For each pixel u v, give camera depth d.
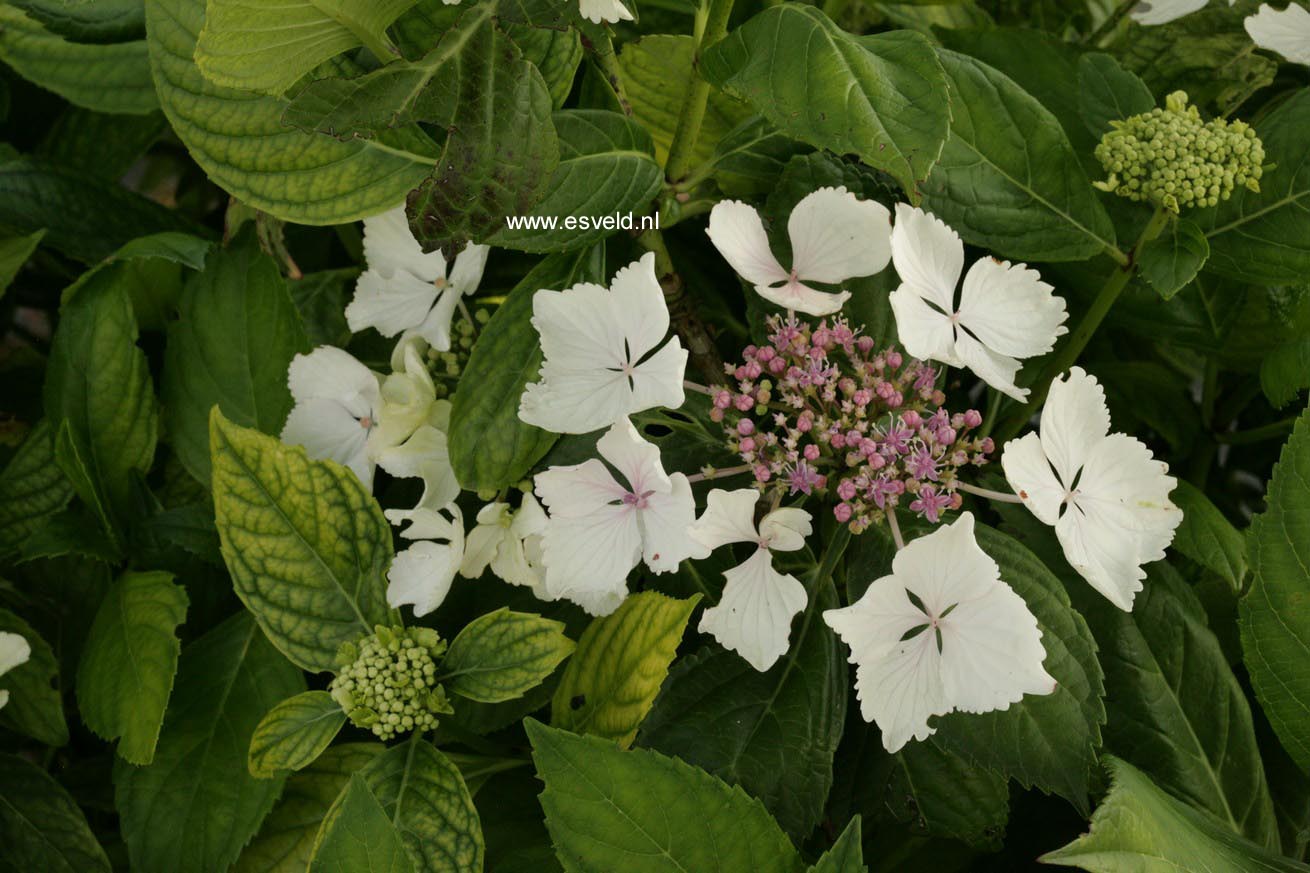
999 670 0.49
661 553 0.51
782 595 0.51
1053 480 0.51
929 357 0.51
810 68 0.50
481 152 0.49
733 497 0.50
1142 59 0.61
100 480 0.58
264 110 0.54
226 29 0.48
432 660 0.53
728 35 0.52
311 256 0.64
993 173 0.55
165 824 0.54
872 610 0.49
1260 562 0.55
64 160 0.66
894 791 0.56
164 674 0.54
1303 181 0.55
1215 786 0.56
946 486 0.51
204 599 0.59
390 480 0.60
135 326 0.58
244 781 0.55
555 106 0.54
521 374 0.53
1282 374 0.57
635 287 0.51
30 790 0.56
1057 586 0.53
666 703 0.54
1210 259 0.56
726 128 0.59
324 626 0.53
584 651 0.54
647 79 0.58
